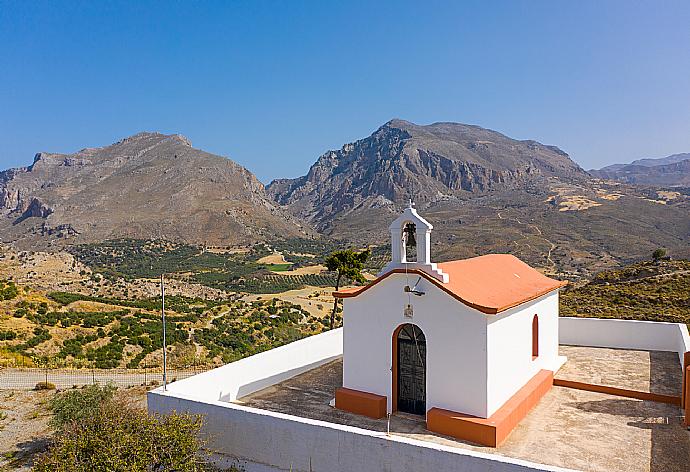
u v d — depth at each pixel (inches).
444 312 538.9
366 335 599.2
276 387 694.5
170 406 537.3
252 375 671.8
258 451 487.5
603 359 801.6
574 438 516.7
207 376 601.0
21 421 746.2
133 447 410.3
